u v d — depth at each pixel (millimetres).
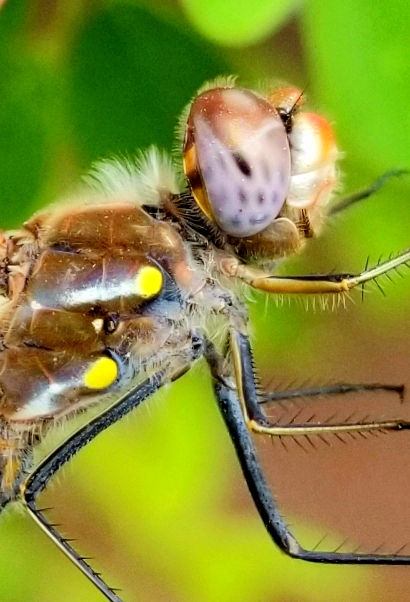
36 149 52
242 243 48
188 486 57
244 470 50
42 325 47
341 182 48
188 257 48
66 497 58
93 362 47
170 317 48
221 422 57
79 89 51
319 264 52
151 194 48
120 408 48
